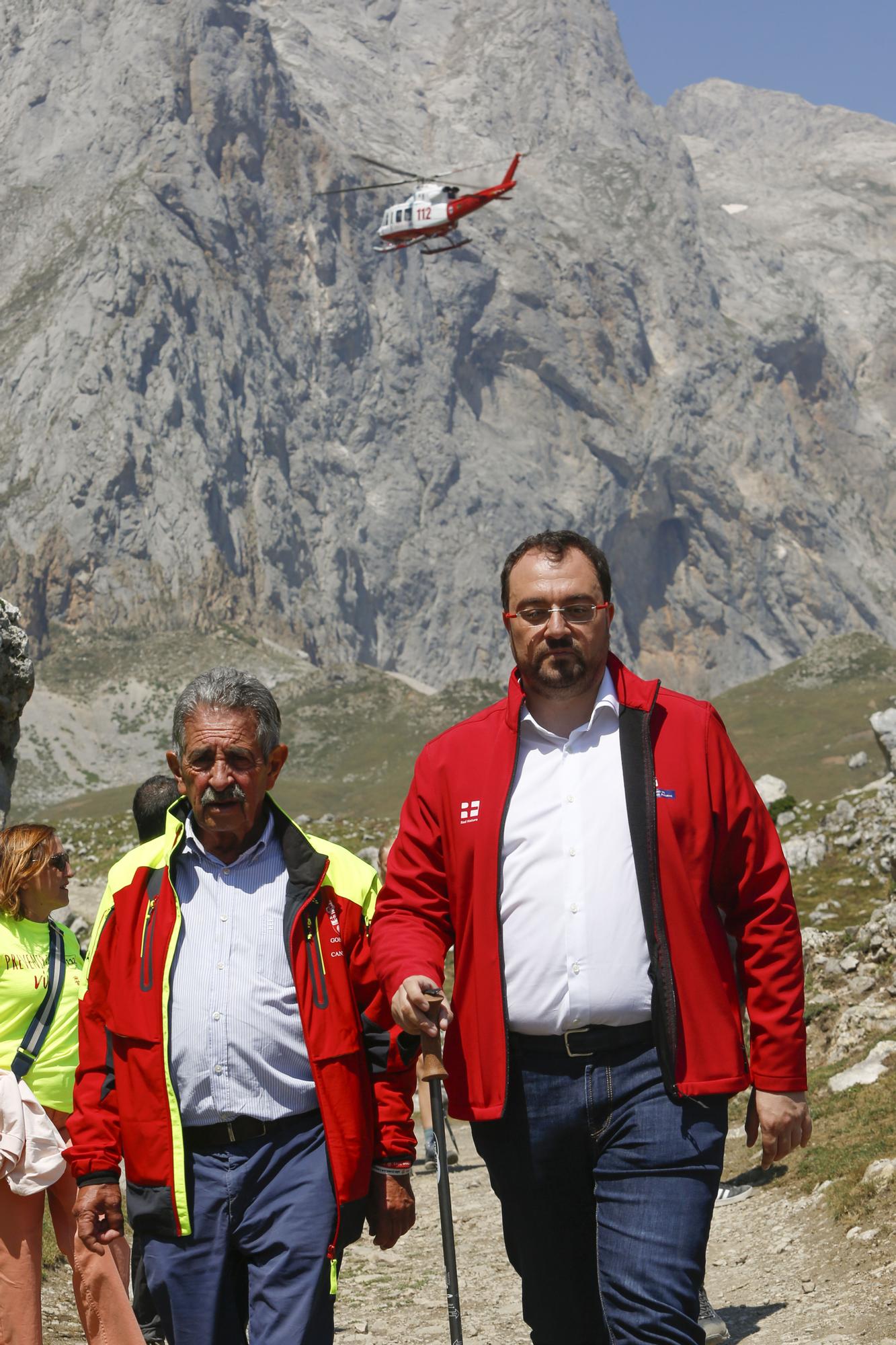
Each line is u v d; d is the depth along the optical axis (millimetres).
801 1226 8750
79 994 5242
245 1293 3926
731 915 3922
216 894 4000
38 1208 5023
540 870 3844
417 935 3902
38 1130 4980
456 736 4055
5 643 9219
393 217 111812
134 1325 4180
